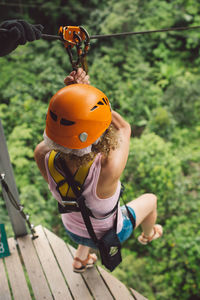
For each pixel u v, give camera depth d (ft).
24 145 18.88
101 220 4.47
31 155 17.85
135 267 15.96
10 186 6.83
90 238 4.81
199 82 25.93
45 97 20.76
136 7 28.50
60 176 3.91
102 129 3.62
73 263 6.50
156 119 23.65
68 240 15.21
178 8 30.42
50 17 28.02
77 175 3.77
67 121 3.45
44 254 7.42
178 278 15.84
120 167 3.80
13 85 21.76
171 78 27.53
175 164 18.58
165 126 23.68
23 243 7.70
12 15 27.04
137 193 17.07
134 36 28.07
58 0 27.53
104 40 27.30
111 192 4.01
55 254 7.39
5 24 3.18
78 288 6.67
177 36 30.71
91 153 3.68
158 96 25.59
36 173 17.88
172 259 16.44
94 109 3.49
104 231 4.67
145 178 17.35
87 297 6.50
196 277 15.78
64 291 6.65
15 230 7.71
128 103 23.31
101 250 4.68
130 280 15.39
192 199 18.89
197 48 30.71
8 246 7.46
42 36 3.54
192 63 30.22
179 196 18.35
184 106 24.94
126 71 26.84
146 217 6.01
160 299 15.47
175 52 30.45
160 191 17.48
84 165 3.68
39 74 22.59
